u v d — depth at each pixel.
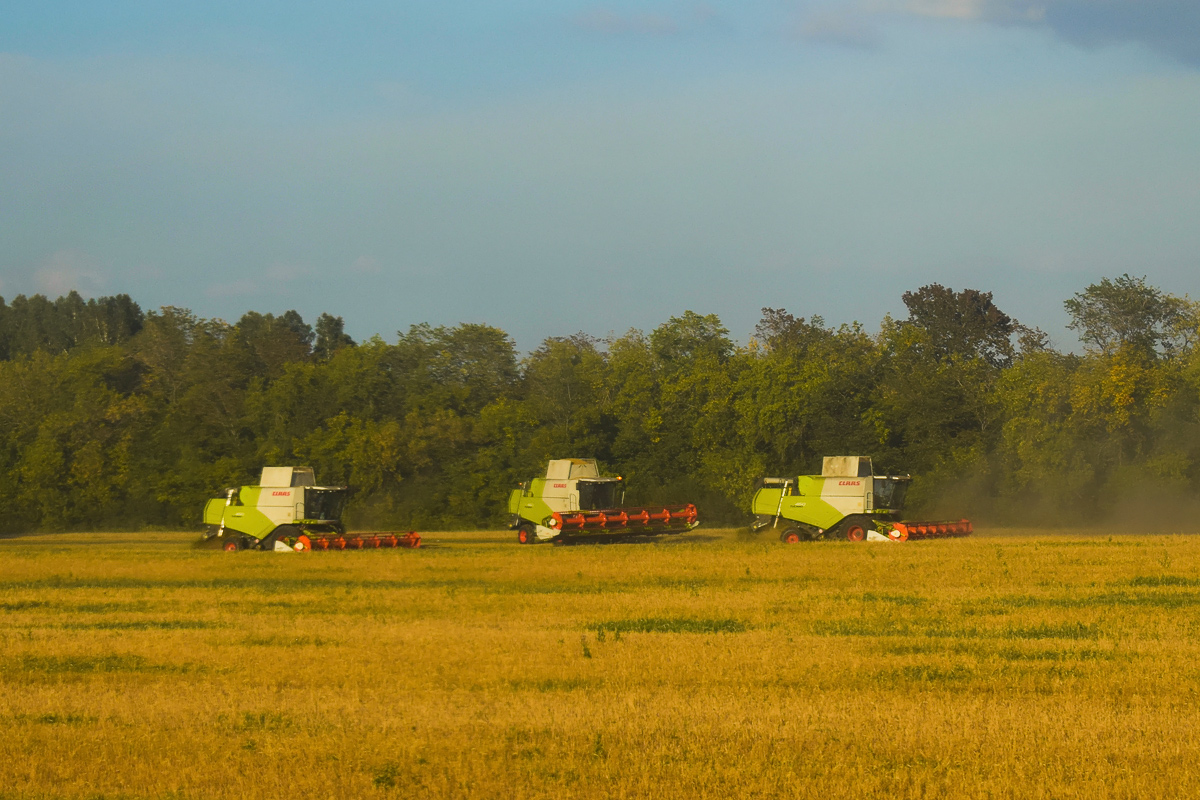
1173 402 95.50
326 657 27.44
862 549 55.31
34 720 21.25
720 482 110.31
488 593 40.97
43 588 45.31
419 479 116.31
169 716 21.39
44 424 119.12
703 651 27.39
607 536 70.12
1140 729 19.56
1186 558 48.09
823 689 23.30
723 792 16.45
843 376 117.00
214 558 58.16
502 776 17.23
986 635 29.81
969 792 16.34
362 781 17.03
